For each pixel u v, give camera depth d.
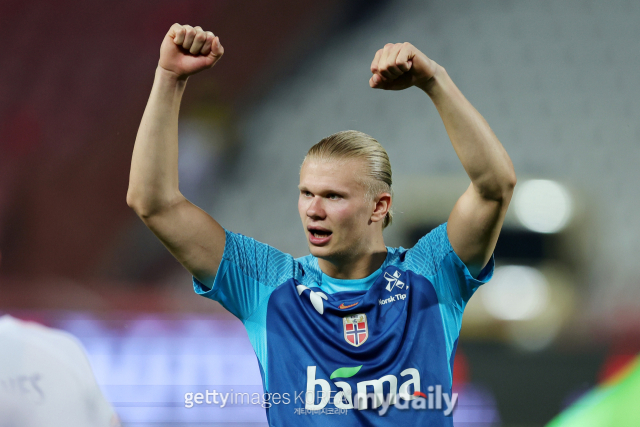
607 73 42.91
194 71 6.99
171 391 15.09
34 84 42.19
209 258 7.47
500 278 26.89
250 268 7.68
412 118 42.12
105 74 42.56
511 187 6.97
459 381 20.14
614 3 44.81
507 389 19.80
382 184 7.39
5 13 43.38
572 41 43.94
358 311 7.29
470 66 43.84
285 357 7.30
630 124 41.06
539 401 19.06
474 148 6.82
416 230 27.97
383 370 7.09
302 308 7.38
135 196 7.15
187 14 44.56
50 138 40.56
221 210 38.81
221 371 15.83
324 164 7.14
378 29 45.72
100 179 39.09
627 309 27.20
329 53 45.25
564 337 23.14
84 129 40.97
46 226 37.31
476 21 45.41
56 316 19.55
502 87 42.91
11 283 34.69
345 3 46.09
